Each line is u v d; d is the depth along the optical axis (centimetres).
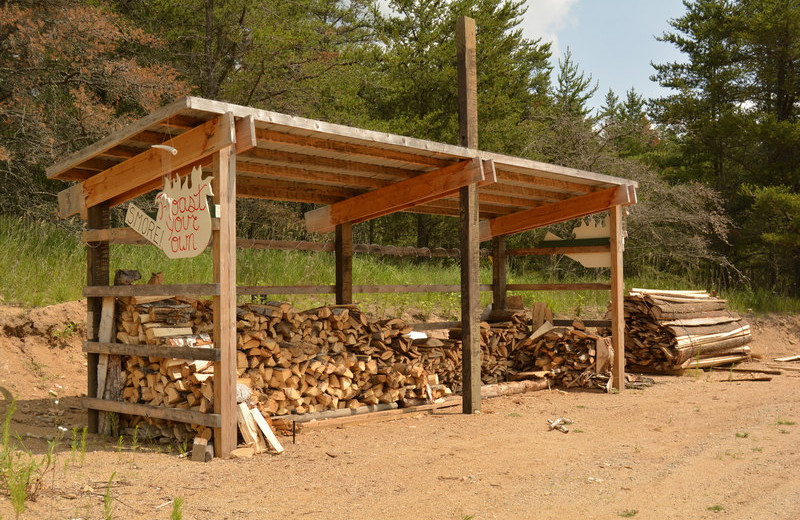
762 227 2666
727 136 2783
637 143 3584
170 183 636
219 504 458
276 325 742
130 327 695
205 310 721
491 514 452
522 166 862
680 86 2989
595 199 1045
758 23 2702
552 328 1097
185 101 558
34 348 930
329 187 929
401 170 859
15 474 446
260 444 627
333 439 688
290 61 1942
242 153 706
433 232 2747
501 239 1181
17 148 1590
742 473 562
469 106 886
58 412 782
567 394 1006
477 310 853
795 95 2877
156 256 1351
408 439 691
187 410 620
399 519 439
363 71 2331
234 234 606
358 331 825
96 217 734
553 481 535
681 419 805
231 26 1989
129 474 523
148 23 2011
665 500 488
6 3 1516
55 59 1648
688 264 2509
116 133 636
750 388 1062
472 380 847
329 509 455
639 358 1275
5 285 1052
